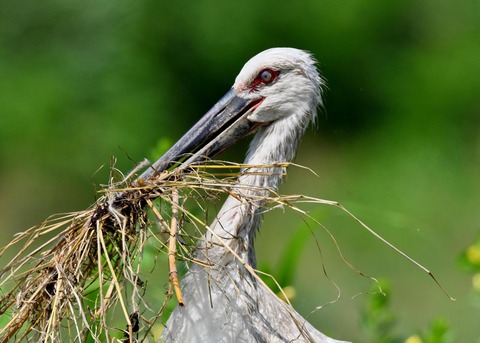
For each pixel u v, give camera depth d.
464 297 13.06
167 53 17.08
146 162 6.28
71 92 16.20
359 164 17.06
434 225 15.50
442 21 18.03
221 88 17.23
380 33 17.91
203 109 17.14
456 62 17.67
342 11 17.83
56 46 16.53
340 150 17.41
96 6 16.64
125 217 6.00
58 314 6.02
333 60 17.72
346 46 17.77
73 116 16.05
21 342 6.37
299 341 6.36
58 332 6.00
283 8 17.64
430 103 17.50
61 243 6.20
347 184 16.59
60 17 16.59
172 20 17.17
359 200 16.23
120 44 16.69
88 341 6.69
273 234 14.80
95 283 6.89
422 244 14.41
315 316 10.42
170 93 16.94
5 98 15.95
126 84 16.48
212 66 17.20
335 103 17.72
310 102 6.98
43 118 15.88
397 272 13.84
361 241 14.40
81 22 16.64
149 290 8.02
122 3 16.83
